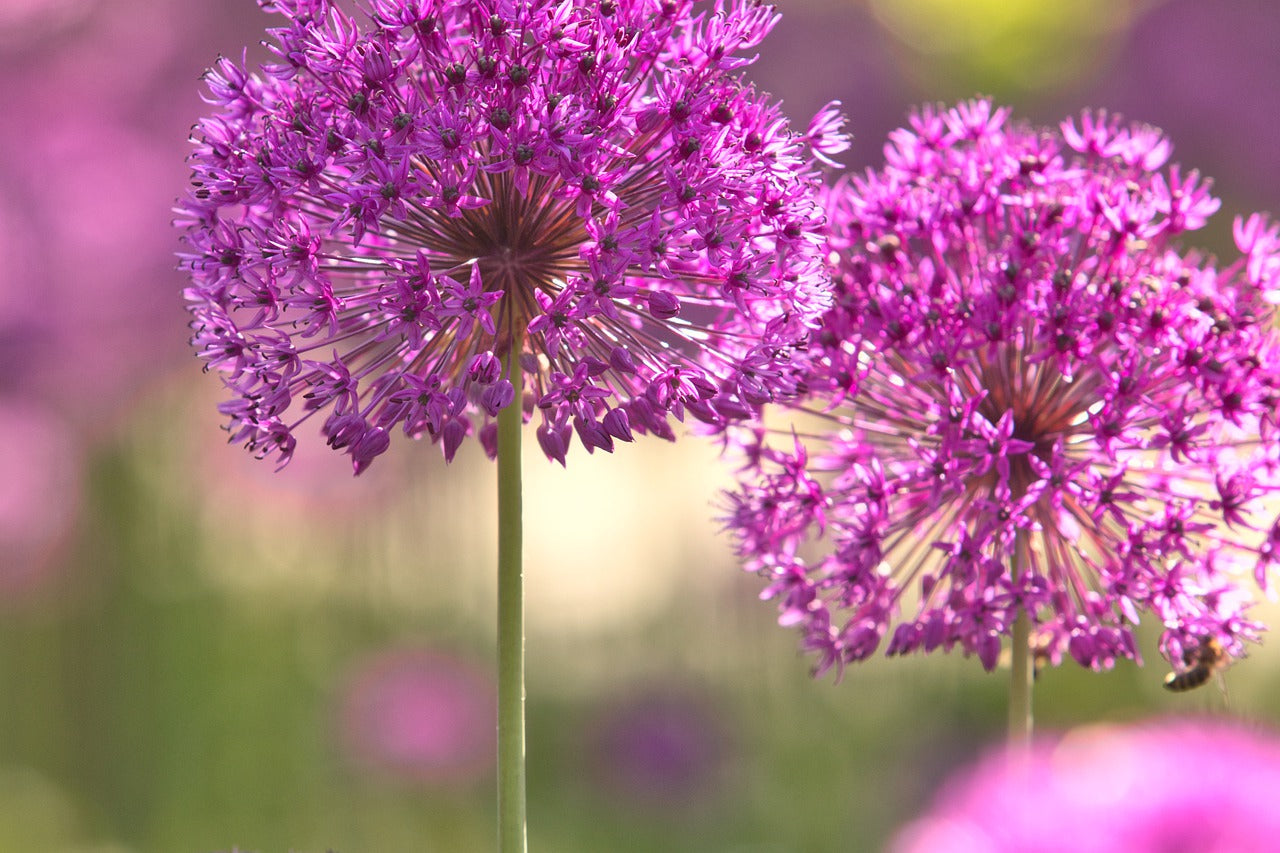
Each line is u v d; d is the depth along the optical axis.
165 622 14.49
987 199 5.49
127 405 14.98
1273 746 3.95
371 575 14.93
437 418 4.42
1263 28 18.75
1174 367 5.23
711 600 15.04
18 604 14.27
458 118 4.38
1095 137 5.80
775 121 4.74
